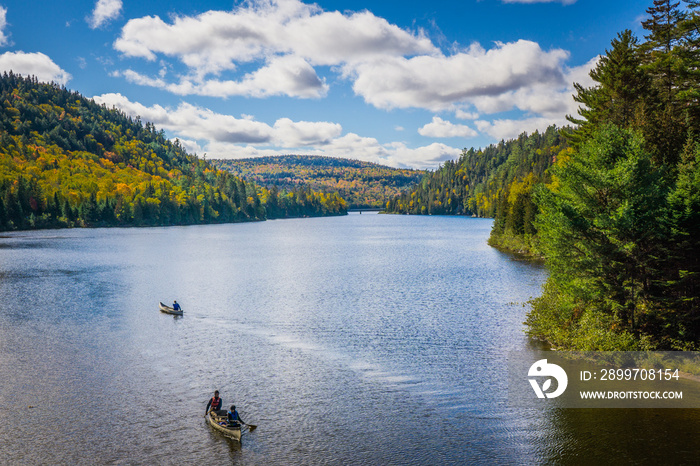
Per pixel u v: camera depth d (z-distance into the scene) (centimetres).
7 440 2295
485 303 5278
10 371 3219
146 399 2773
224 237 16625
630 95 4912
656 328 3188
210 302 5516
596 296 3272
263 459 2133
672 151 3922
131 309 5150
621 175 3188
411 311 4934
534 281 6700
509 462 2083
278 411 2616
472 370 3203
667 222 2981
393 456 2145
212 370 3250
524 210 10756
